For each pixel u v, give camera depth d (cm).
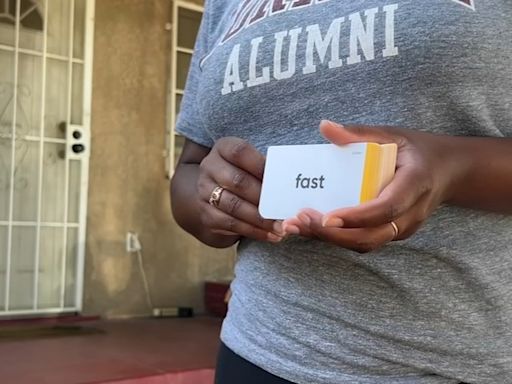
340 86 77
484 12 72
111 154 434
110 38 432
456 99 73
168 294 457
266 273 82
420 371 74
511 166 68
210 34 106
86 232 426
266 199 67
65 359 320
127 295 441
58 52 421
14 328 391
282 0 85
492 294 74
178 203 100
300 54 79
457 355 73
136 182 443
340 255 75
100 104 430
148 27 445
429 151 63
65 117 423
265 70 82
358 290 75
